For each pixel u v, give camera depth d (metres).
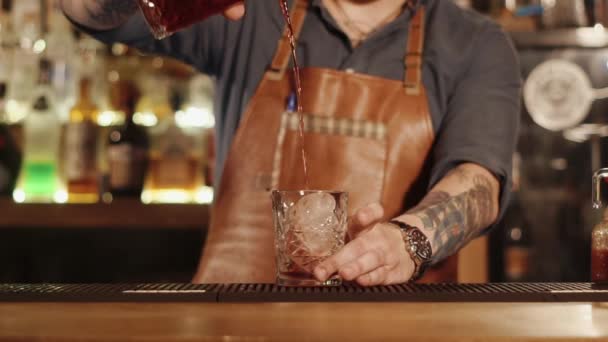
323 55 1.73
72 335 0.79
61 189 2.72
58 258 2.94
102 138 2.72
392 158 1.67
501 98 1.65
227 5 1.19
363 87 1.68
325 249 1.15
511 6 2.81
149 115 2.74
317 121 1.67
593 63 2.97
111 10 1.48
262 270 1.63
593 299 1.07
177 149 2.71
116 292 1.08
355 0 1.78
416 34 1.73
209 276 1.63
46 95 2.67
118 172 2.61
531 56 2.99
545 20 2.77
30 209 2.56
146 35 1.66
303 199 1.15
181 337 0.78
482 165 1.52
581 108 2.97
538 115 2.98
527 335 0.79
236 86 1.75
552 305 1.02
